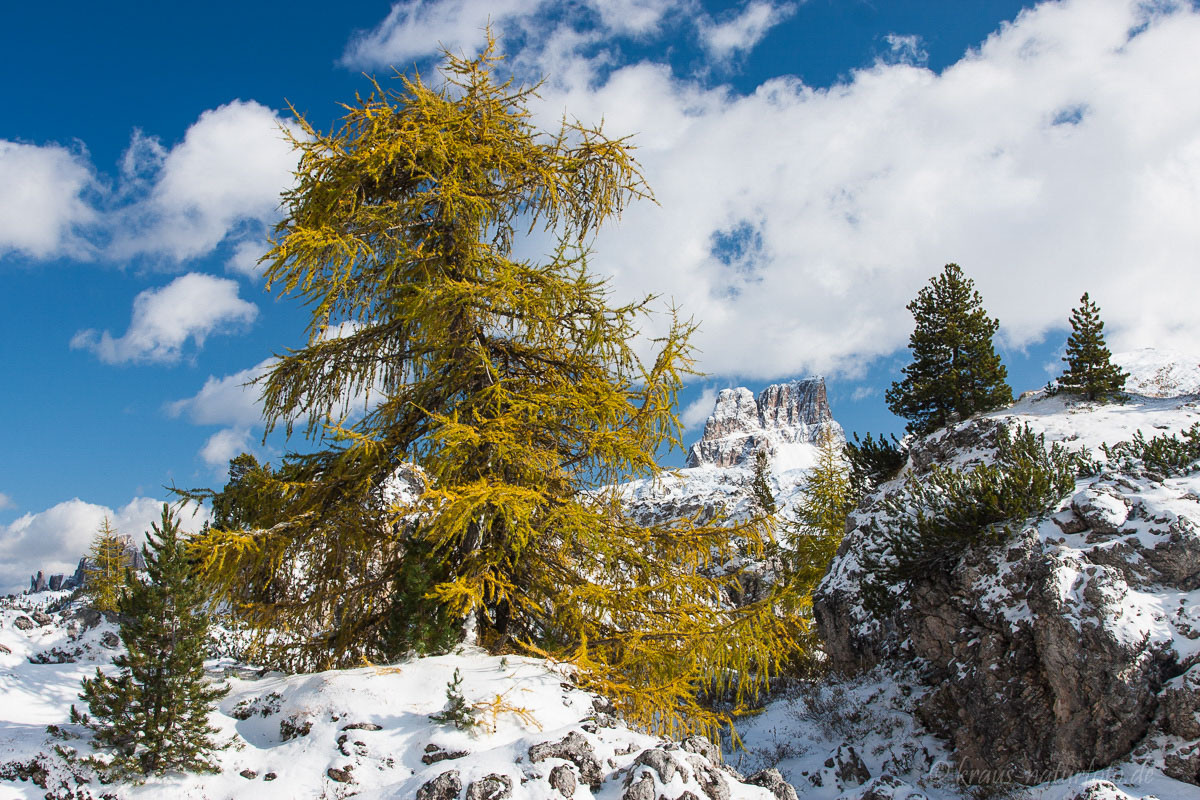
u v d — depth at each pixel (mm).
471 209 10734
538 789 6586
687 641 9828
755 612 9922
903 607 20906
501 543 10344
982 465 20156
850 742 18703
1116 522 15688
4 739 7230
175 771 7105
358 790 7059
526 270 10258
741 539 10500
